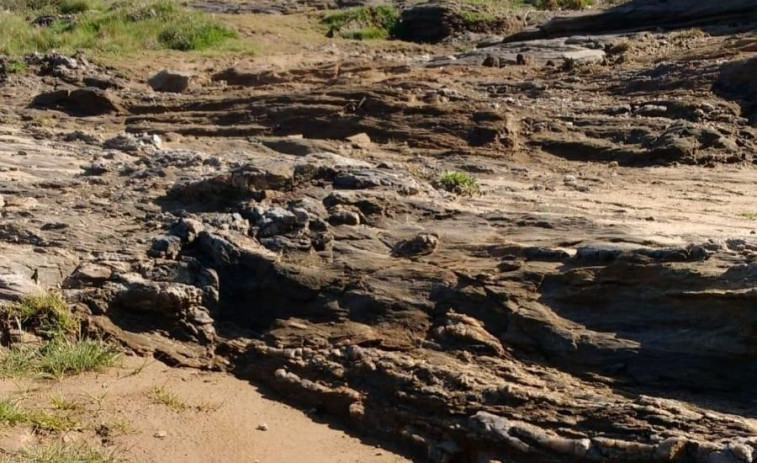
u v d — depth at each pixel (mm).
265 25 22922
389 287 6129
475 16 22359
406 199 7062
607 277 5453
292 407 5793
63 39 20438
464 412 5168
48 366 6137
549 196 8344
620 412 4812
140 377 6121
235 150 11438
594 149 11000
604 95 12961
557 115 11984
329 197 7035
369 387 5613
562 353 5344
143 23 21672
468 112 11953
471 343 5605
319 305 6281
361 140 11789
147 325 6602
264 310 6488
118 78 17109
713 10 16906
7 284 6695
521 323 5531
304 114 12547
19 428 5395
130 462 5148
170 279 6758
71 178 9047
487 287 5793
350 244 6605
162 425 5543
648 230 6133
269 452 5297
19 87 16359
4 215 7898
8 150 10438
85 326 6566
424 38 22469
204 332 6512
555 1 24469
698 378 4984
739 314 4941
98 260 6988
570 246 5926
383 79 14867
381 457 5219
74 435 5395
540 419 4949
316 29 23266
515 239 6246
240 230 6945
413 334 5832
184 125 13258
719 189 9109
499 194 8281
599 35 17500
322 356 5926
